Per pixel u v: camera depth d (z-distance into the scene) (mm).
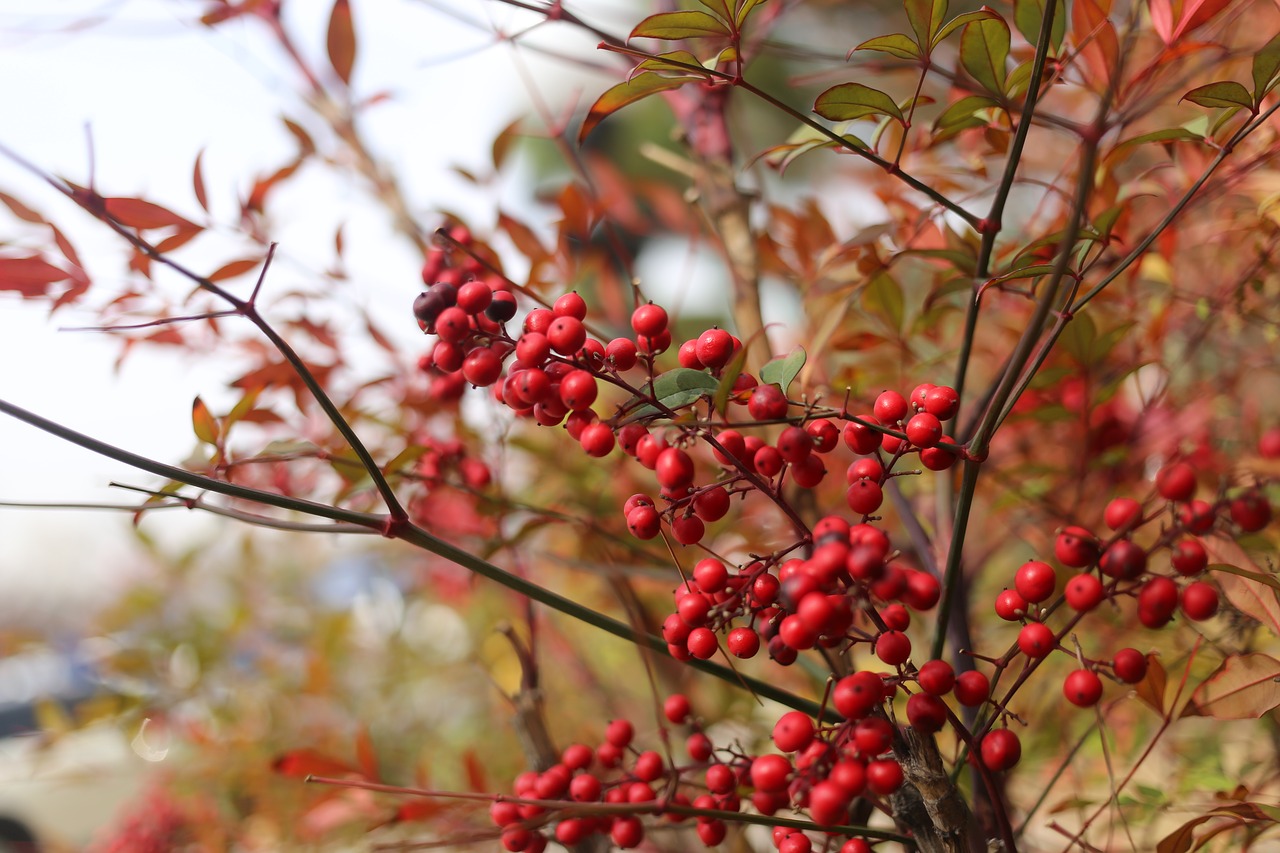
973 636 559
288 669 930
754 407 350
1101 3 420
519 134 566
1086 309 470
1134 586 358
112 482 396
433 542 401
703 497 364
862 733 346
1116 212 397
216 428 443
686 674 630
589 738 659
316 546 1017
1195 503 380
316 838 639
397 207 616
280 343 385
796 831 381
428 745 854
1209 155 469
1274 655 408
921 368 513
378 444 566
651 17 366
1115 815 490
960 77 440
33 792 1019
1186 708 395
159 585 960
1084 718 552
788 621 336
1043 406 478
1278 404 619
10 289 438
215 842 736
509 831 413
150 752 839
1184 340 565
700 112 543
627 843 416
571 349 352
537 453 583
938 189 523
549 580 791
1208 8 409
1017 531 571
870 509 360
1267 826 400
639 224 634
